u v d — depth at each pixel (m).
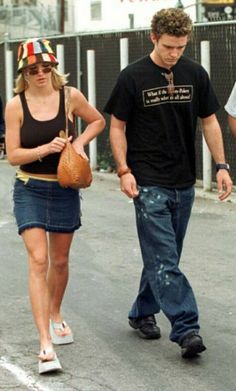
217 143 12.59
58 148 11.79
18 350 12.69
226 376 11.60
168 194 12.23
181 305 11.97
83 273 17.06
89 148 31.95
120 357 12.38
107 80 31.23
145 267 12.30
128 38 29.70
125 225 21.92
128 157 12.37
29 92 12.04
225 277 16.77
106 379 11.52
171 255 12.07
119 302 15.08
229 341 13.02
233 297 15.38
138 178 12.24
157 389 11.16
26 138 11.93
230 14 37.94
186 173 12.37
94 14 45.38
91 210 24.08
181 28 11.63
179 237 12.70
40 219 12.05
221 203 24.88
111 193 27.06
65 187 11.98
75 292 15.71
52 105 12.06
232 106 12.47
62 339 12.91
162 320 13.98
